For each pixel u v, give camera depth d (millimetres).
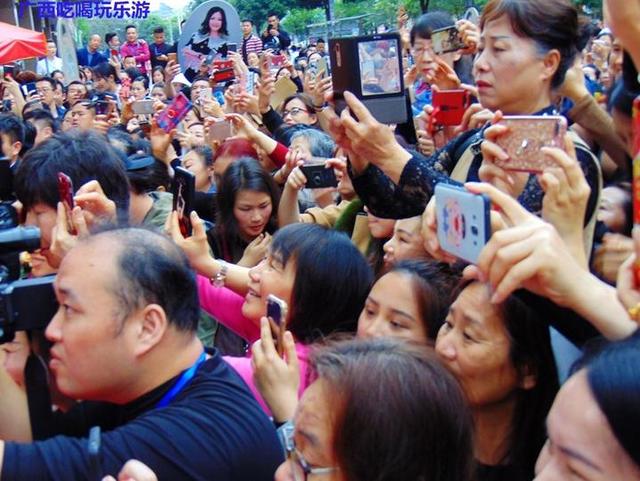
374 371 1316
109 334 1565
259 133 4348
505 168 1710
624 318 1302
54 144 2596
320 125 5645
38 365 1724
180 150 6121
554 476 1106
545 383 1719
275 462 1616
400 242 2576
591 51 6121
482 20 2236
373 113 2141
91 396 1614
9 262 1737
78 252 1609
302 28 25406
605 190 2348
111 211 2316
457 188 1399
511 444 1750
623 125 2174
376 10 15609
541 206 1833
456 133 3016
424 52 3832
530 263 1272
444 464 1318
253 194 3545
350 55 2135
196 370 1667
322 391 1339
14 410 1731
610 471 1042
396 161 1928
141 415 1598
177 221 2658
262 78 5418
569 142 1597
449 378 1357
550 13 2121
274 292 2344
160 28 16109
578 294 1299
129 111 7105
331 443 1308
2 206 2293
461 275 2021
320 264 2307
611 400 1044
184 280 1652
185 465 1514
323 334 2324
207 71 10273
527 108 2197
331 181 3609
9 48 9555
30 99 9578
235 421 1585
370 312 2092
